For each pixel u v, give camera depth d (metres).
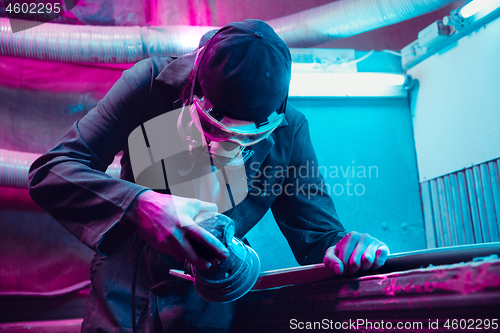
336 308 0.74
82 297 1.83
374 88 1.96
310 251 1.10
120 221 0.81
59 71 1.99
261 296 1.00
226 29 0.82
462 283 0.52
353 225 1.86
